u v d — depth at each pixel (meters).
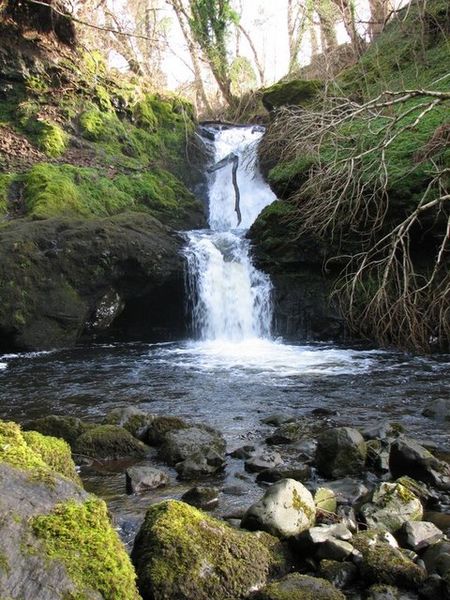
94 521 2.63
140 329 12.31
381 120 11.58
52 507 2.63
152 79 20.36
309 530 3.43
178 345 11.59
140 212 13.85
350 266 11.31
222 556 3.12
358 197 9.55
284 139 12.25
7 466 2.81
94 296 11.32
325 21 20.17
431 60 14.66
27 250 10.80
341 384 8.04
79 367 9.42
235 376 8.68
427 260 10.52
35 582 2.30
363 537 3.49
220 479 4.80
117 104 16.97
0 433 3.19
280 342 11.70
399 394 7.45
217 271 12.51
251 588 3.09
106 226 11.62
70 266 11.07
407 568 3.17
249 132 19.22
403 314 8.90
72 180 13.76
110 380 8.52
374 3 18.84
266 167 15.76
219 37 22.45
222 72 23.36
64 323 10.91
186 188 16.36
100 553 2.49
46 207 12.35
